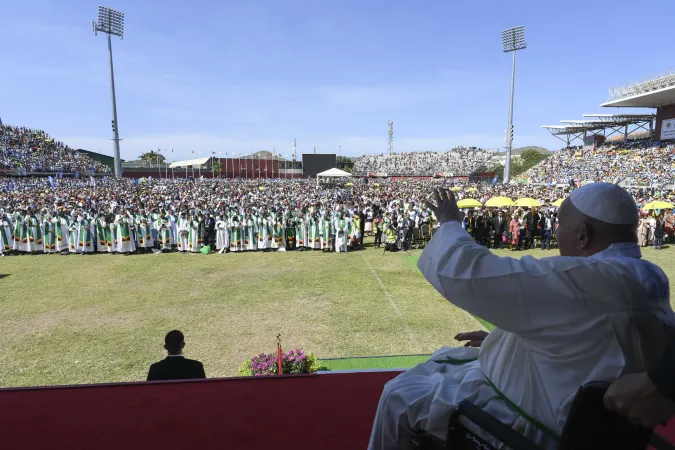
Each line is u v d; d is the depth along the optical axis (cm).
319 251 1748
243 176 8031
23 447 272
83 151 7212
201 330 844
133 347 762
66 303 1011
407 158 10581
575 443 131
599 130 5547
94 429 293
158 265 1454
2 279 1247
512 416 151
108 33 4688
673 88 3672
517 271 138
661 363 118
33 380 639
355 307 991
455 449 158
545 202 2908
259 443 277
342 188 4822
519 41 4619
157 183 4953
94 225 1694
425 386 177
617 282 132
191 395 343
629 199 151
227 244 1714
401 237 1756
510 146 4866
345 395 343
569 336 135
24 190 3500
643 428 134
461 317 926
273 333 830
